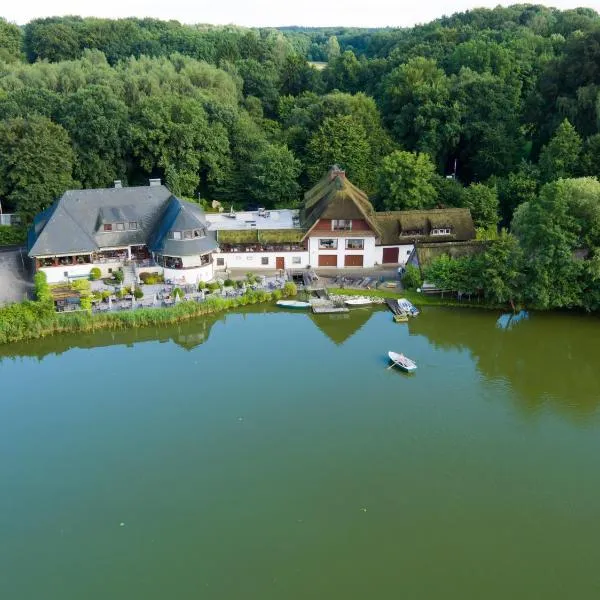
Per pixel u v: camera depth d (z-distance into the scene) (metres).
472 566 35.75
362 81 147.62
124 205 77.50
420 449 46.28
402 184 87.50
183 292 69.94
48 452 45.94
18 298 67.88
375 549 36.91
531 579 34.84
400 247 82.06
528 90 121.25
